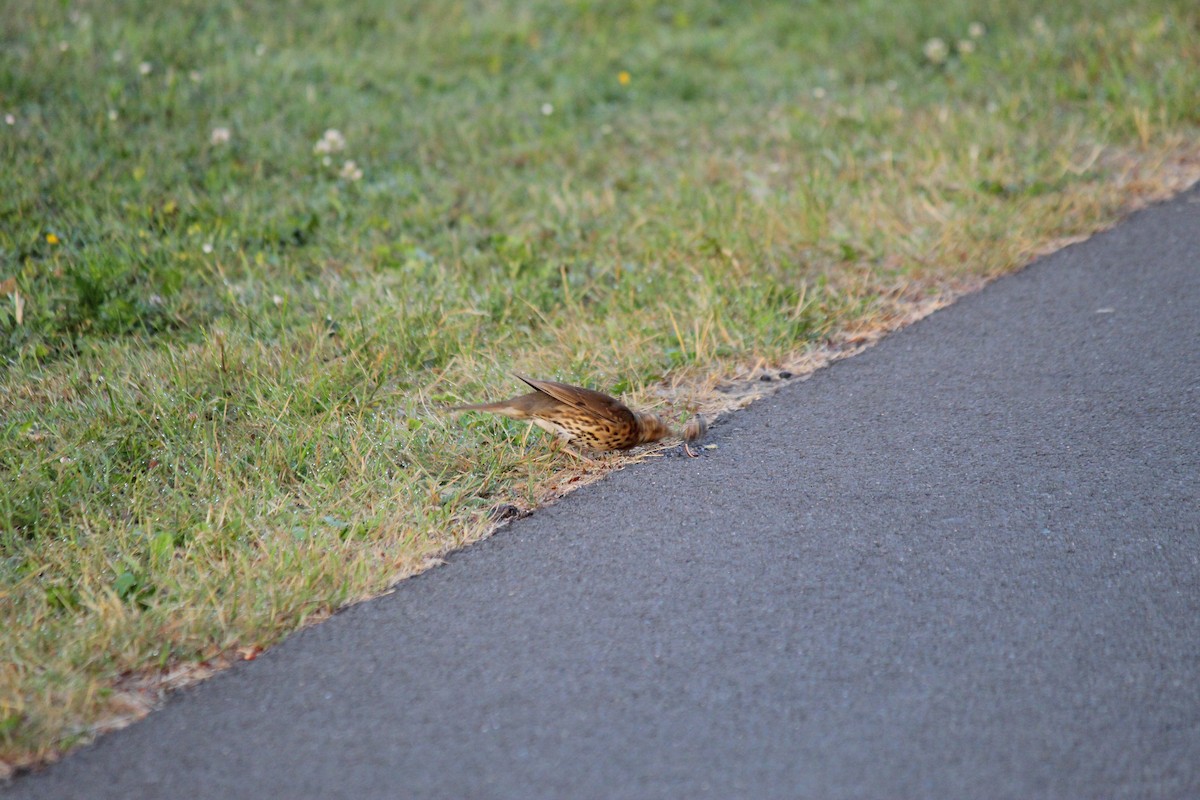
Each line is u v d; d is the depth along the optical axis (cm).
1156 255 1386
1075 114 1816
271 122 1780
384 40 2177
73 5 2122
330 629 800
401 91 1977
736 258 1381
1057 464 988
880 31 2238
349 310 1271
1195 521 898
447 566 870
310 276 1391
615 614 810
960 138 1717
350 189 1611
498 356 1194
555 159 1744
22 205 1453
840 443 1037
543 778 666
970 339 1224
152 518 914
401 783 664
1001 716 704
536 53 2189
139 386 1115
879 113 1862
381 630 798
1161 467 976
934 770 664
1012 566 851
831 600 819
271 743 696
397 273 1363
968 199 1536
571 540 901
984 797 645
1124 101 1817
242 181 1603
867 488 962
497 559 878
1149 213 1504
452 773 671
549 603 824
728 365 1175
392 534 904
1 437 1030
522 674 752
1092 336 1213
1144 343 1191
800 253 1420
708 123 1895
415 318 1245
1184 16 2111
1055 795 645
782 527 910
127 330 1259
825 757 677
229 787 663
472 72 2067
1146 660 748
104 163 1591
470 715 717
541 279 1352
